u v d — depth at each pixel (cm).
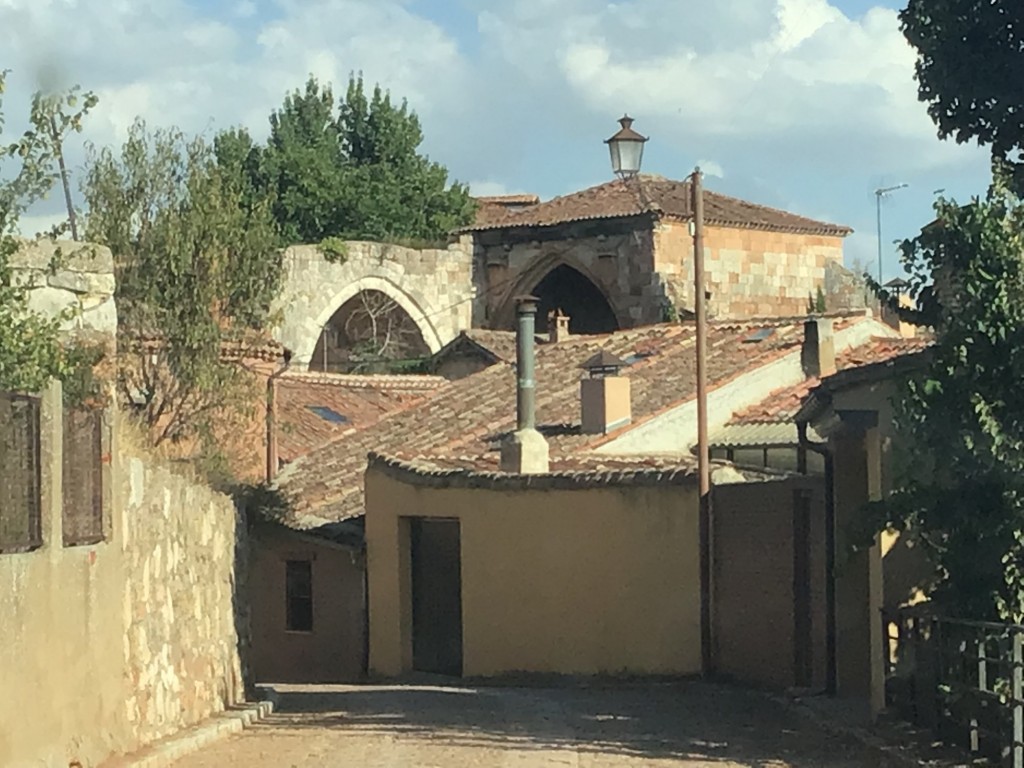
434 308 4762
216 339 2119
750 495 1966
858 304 4538
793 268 4609
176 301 2111
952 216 1202
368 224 5703
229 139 5759
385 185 5759
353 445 3017
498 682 2266
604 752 1303
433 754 1288
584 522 2191
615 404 2548
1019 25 1245
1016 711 1070
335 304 4562
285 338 4416
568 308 4772
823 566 1808
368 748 1330
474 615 2305
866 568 1689
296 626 2656
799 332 2848
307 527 2566
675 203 4484
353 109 6141
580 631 2186
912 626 1380
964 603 1209
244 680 1772
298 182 5697
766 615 1927
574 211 4616
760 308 4534
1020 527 1162
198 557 1577
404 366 4594
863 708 1575
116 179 2130
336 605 2586
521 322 2497
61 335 1301
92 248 1438
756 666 1947
